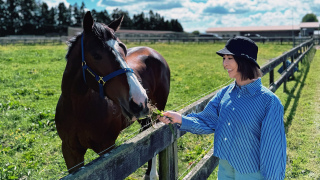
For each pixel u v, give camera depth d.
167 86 4.29
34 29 86.88
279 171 1.58
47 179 3.59
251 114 1.67
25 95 7.45
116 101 2.23
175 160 2.19
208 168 2.59
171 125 2.03
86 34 2.32
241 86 1.75
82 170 1.32
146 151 1.78
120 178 1.55
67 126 2.75
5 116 5.62
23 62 13.39
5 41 30.25
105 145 2.87
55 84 8.90
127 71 2.18
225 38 36.47
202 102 2.68
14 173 3.66
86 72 2.34
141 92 2.12
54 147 4.44
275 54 19.97
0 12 83.94
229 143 1.75
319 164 3.90
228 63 1.75
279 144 1.59
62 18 93.44
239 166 1.73
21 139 4.59
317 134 4.91
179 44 32.19
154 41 34.22
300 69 11.27
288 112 6.08
